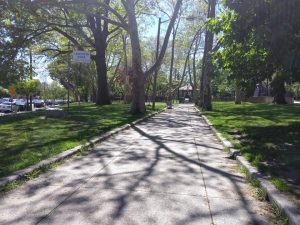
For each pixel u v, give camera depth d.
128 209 4.86
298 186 5.67
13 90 37.88
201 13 38.34
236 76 12.09
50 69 40.75
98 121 16.61
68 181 6.18
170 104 40.31
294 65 8.09
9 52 22.22
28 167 6.78
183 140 11.58
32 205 4.97
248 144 9.98
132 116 20.11
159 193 5.59
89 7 22.27
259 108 29.91
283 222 4.44
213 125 15.72
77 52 15.63
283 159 7.76
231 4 9.55
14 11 19.02
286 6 8.23
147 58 62.59
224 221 4.52
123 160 8.06
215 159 8.38
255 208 5.02
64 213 4.68
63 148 8.86
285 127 14.04
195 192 5.69
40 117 19.17
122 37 46.00
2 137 10.98
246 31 9.66
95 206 4.95
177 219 4.55
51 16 22.33
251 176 6.47
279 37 8.03
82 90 64.31
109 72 65.00
